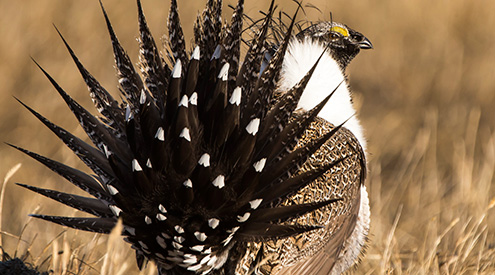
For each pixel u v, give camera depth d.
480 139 28.56
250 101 11.98
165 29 34.38
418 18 37.97
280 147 11.90
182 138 11.05
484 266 16.66
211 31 12.30
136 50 33.06
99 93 12.23
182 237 11.26
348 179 13.88
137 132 11.57
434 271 16.27
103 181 11.88
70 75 30.48
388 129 29.36
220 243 11.69
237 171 11.45
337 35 17.00
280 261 12.76
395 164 27.12
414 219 21.56
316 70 14.72
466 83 33.84
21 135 27.47
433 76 34.16
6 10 32.25
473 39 37.28
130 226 11.40
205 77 11.95
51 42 32.38
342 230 13.76
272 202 11.73
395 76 34.44
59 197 11.55
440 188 24.45
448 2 38.44
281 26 16.36
